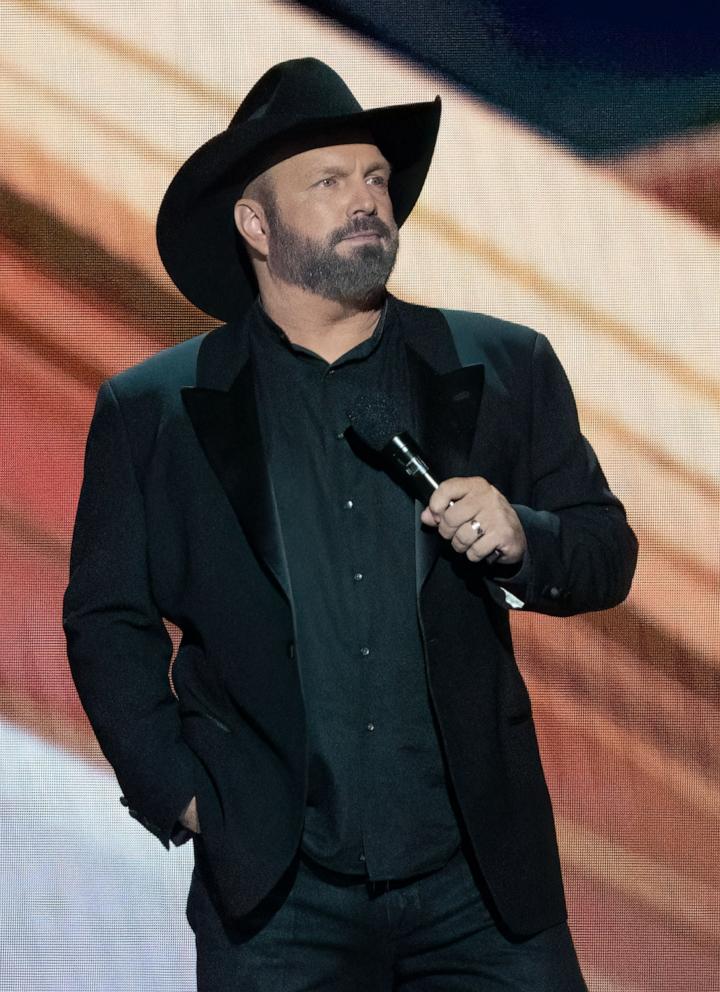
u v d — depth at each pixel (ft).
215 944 27.84
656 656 47.47
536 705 47.32
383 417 26.27
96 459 28.78
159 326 48.60
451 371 28.37
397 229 28.53
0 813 46.34
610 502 28.91
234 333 29.01
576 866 46.06
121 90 48.60
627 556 28.60
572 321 48.39
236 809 27.17
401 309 29.09
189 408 27.96
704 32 47.73
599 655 47.50
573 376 48.37
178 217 29.99
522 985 27.27
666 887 45.83
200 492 27.84
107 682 28.14
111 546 28.37
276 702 26.99
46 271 48.57
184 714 28.22
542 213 48.39
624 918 45.47
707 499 47.91
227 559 27.55
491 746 27.20
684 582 47.73
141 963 44.88
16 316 48.44
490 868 26.81
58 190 48.55
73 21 48.57
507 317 48.39
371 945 27.50
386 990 28.19
